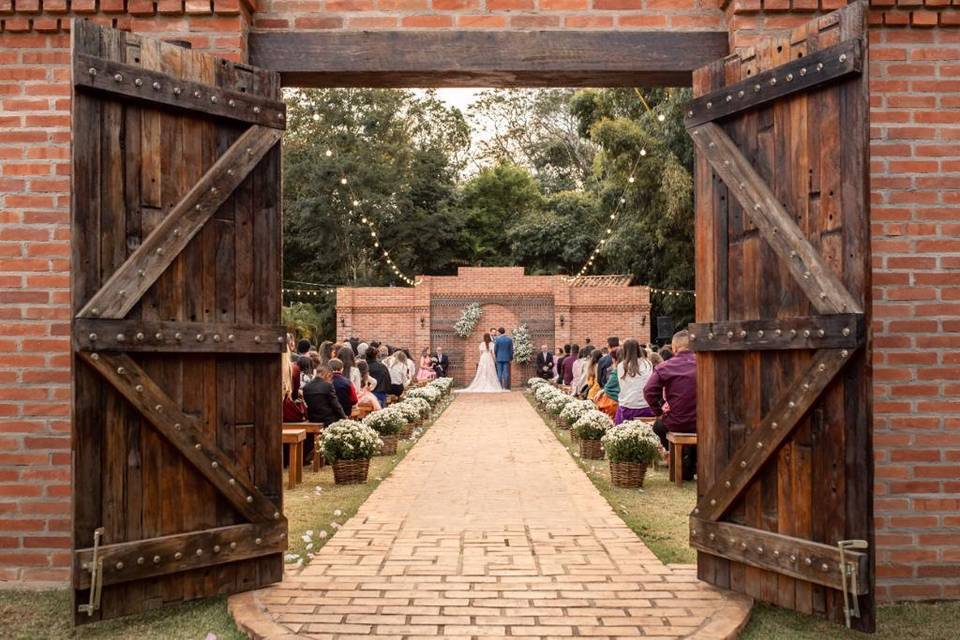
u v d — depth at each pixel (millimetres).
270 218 4254
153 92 3787
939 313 4449
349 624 3570
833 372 3539
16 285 4535
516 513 6137
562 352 24594
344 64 4531
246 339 4094
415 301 28922
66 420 4520
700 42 4562
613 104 28109
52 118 4555
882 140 4488
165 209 3873
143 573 3689
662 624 3572
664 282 28672
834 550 3516
